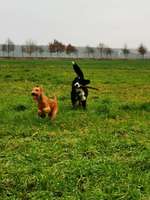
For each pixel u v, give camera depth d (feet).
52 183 26.61
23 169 29.19
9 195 25.07
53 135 39.99
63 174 28.09
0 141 37.70
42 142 37.24
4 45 528.63
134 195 24.73
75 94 55.98
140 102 65.00
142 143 37.24
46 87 87.92
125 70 172.45
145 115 52.95
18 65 194.08
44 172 28.50
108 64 247.09
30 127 43.75
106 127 44.57
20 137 39.55
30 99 65.67
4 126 44.09
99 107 57.67
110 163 30.71
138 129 43.70
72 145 36.11
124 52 542.98
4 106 57.47
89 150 34.40
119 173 28.50
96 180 27.25
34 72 131.95
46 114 47.34
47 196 24.70
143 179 27.20
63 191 25.53
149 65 242.58
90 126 44.86
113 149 35.17
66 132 41.55
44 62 257.14
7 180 27.09
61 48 509.35
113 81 108.37
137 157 32.24
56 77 112.68
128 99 70.03
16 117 48.85
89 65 223.71
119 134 41.19
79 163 30.35
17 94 73.36
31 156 32.45
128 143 37.04
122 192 25.29
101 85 97.19
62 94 75.20
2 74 120.26
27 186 26.16
